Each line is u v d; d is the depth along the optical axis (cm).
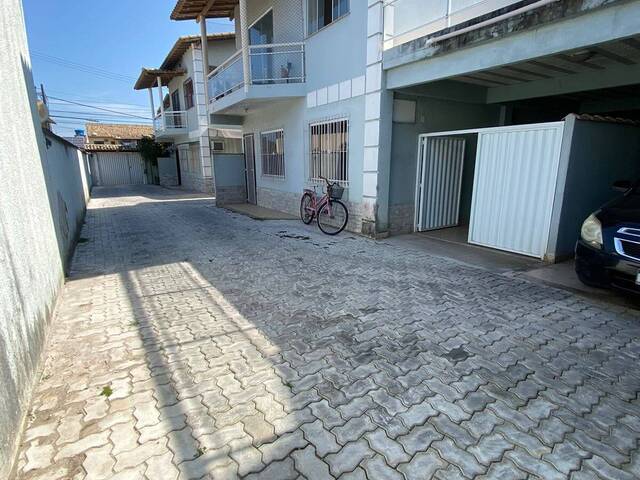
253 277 481
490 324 338
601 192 542
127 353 294
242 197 1277
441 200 759
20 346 230
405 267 514
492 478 178
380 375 261
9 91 313
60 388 250
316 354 289
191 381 256
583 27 382
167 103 2395
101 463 188
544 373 263
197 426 213
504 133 554
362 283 451
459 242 657
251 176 1227
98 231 829
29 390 235
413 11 604
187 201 1444
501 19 436
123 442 202
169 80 2058
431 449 196
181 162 2238
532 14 411
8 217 246
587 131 488
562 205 498
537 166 519
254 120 1138
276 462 188
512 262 530
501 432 207
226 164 1238
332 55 735
